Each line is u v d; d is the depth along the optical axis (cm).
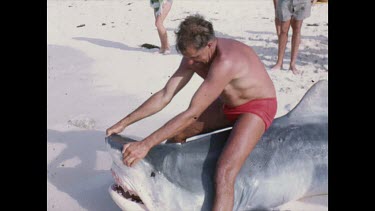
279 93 543
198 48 279
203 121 338
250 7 1073
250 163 301
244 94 295
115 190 296
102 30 948
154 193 280
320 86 338
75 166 384
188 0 1163
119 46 816
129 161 276
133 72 663
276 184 305
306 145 320
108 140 291
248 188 296
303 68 641
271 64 666
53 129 457
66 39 874
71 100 550
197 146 297
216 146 298
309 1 602
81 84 613
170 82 321
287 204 320
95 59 736
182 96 545
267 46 760
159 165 282
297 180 313
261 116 294
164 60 720
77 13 1125
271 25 909
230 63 283
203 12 1046
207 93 284
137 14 1085
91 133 451
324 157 322
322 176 322
